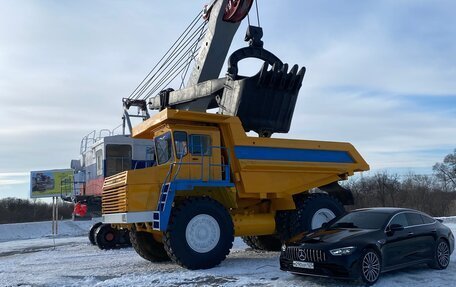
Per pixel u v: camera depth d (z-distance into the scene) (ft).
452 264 38.83
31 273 41.32
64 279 37.06
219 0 49.65
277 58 46.62
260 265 39.96
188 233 37.83
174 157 39.83
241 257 45.70
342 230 33.30
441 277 33.19
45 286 34.04
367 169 49.62
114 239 61.36
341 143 48.37
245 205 45.09
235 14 49.03
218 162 41.39
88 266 44.62
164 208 37.60
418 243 34.37
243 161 41.45
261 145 42.93
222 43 50.55
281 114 44.57
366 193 182.80
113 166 67.05
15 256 59.41
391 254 32.17
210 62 50.70
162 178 39.52
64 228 122.83
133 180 38.32
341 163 47.80
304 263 31.71
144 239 45.19
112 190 41.14
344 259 29.86
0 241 104.78
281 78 43.37
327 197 46.80
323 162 46.55
